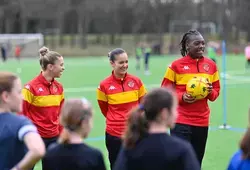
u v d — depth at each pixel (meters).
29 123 6.40
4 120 6.39
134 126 6.06
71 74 49.47
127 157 6.08
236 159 5.93
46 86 10.81
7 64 67.38
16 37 86.38
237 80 41.38
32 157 6.03
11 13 114.06
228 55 91.88
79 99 6.27
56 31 127.75
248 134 5.81
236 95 31.23
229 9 121.31
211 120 21.69
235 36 121.56
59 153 6.18
